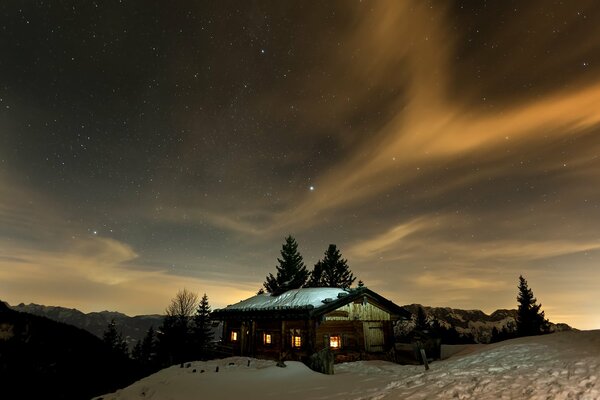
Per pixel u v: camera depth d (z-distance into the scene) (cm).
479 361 1195
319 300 1966
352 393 998
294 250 4062
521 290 4197
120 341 4662
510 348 1290
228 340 2327
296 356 1805
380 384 1067
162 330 3531
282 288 2425
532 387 756
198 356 3291
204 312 4047
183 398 1050
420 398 837
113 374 1658
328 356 1380
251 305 2277
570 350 1070
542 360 1000
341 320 1922
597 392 652
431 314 8825
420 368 1371
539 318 4019
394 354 1997
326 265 4088
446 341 3769
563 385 727
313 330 1791
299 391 1072
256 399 1012
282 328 1927
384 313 2133
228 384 1179
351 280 4059
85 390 1424
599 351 984
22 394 1245
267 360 1781
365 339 1959
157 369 2011
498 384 823
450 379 957
